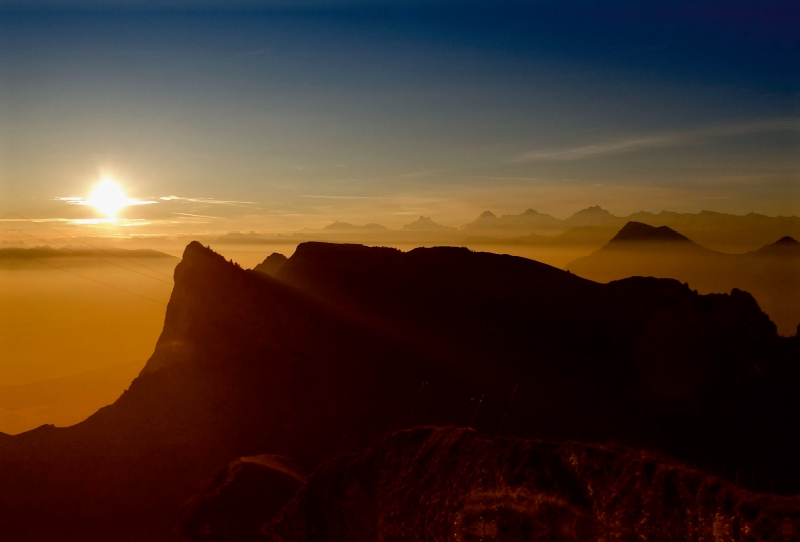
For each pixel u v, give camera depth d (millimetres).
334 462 28562
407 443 26672
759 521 16766
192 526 38562
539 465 21703
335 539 26656
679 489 18719
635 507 19078
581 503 20281
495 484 22172
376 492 26359
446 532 22891
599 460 20922
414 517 24141
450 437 25438
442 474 24359
